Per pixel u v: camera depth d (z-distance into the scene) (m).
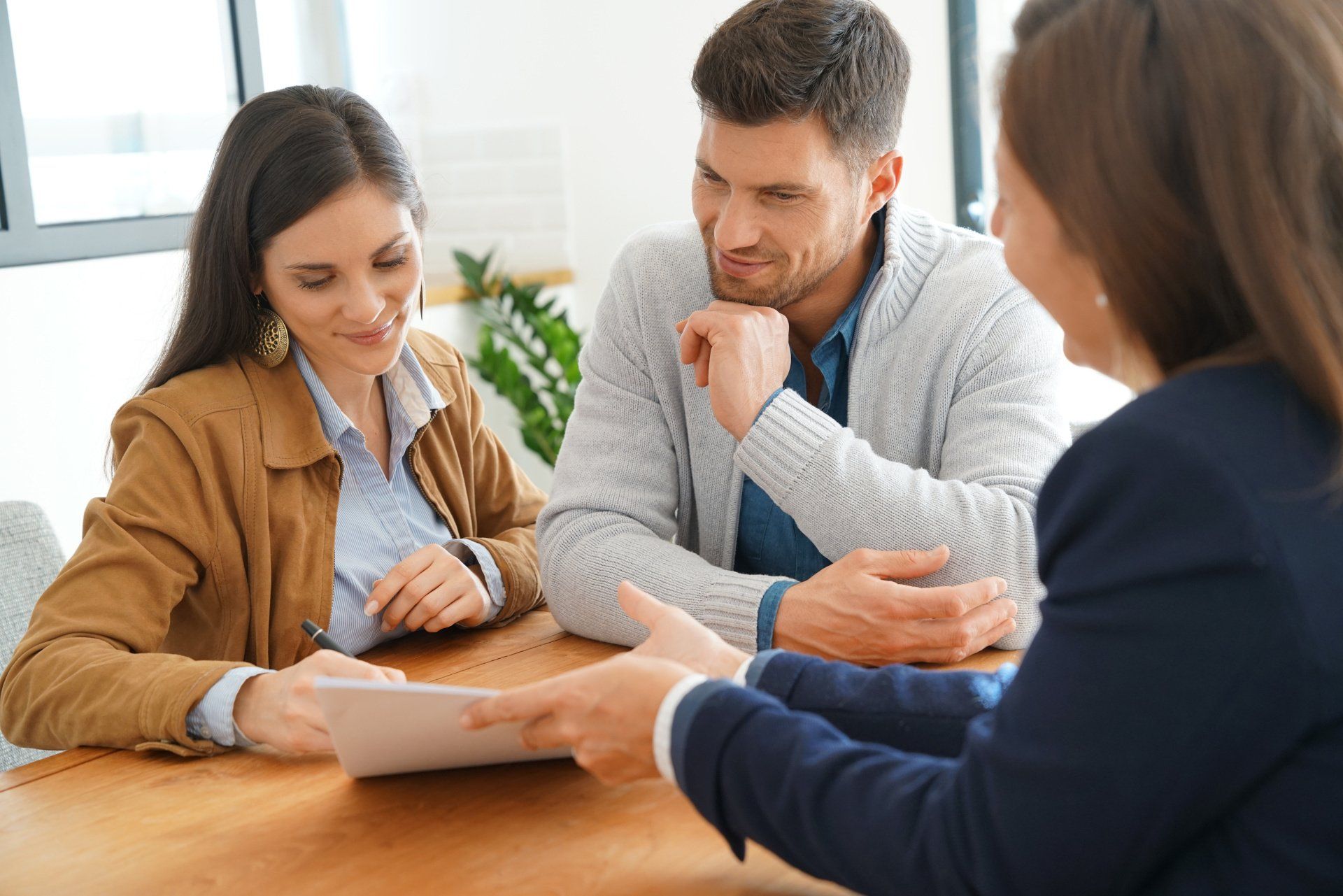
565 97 3.65
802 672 0.96
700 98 1.36
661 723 0.80
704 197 1.42
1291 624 0.61
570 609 1.41
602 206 3.68
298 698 1.07
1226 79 0.64
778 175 1.33
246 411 1.41
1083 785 0.64
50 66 3.02
